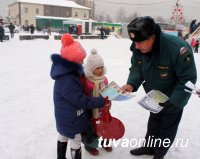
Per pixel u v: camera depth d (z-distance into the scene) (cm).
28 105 532
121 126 317
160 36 260
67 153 345
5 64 1015
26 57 1246
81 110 288
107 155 347
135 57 304
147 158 345
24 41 2409
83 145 368
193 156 355
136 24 248
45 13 7788
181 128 445
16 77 788
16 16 8050
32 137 392
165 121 303
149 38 253
